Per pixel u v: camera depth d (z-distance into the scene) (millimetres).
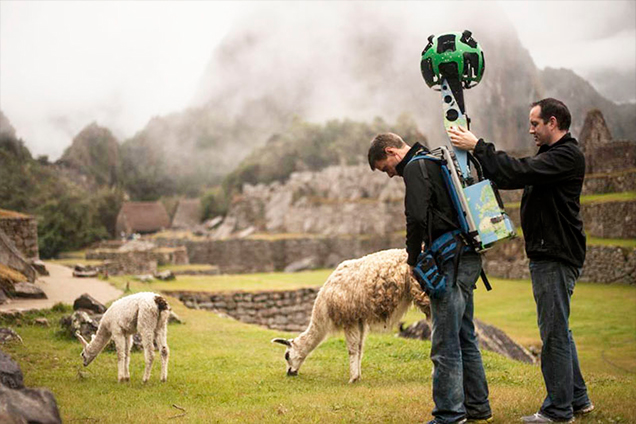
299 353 8984
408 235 4746
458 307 4812
